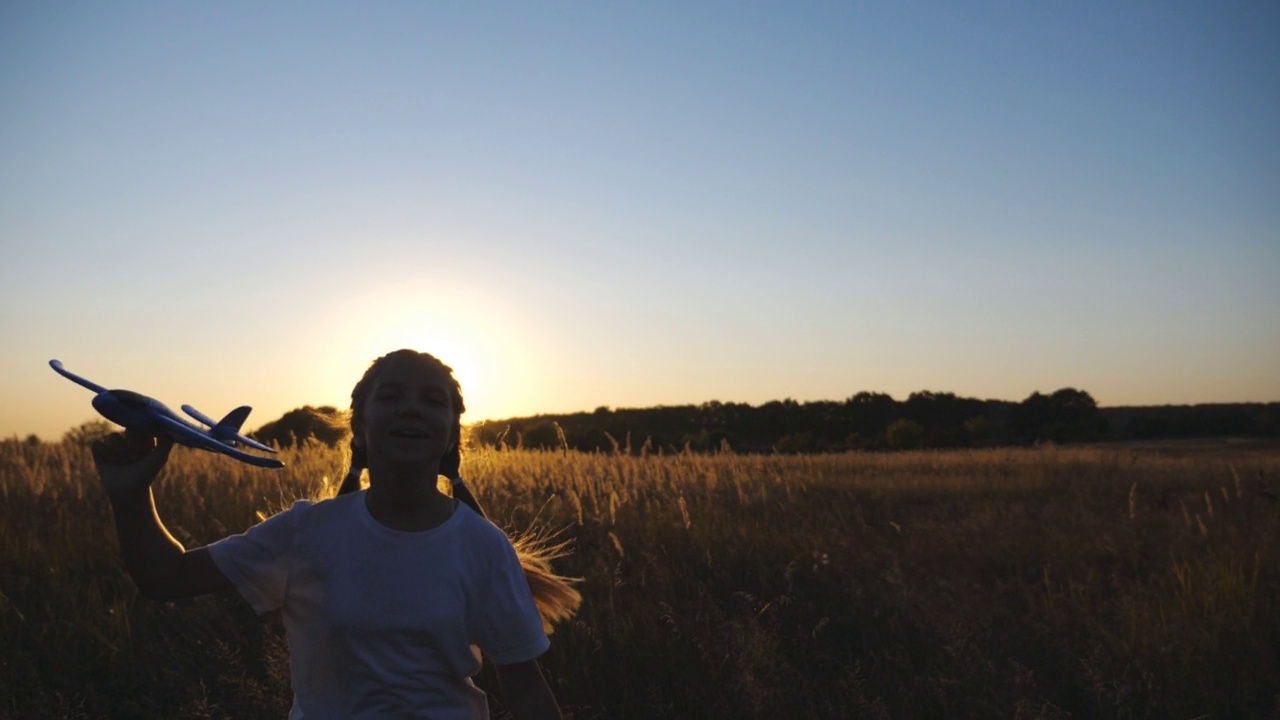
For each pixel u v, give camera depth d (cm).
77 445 1217
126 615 528
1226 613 655
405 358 224
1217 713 545
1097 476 1831
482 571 221
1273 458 2575
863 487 1509
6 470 935
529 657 226
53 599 554
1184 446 4797
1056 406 7000
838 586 711
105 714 463
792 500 1134
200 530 709
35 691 465
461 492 245
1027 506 1295
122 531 202
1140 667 564
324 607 210
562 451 1267
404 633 208
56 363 204
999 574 837
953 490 1565
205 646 520
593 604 604
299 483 862
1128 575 819
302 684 214
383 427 215
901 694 545
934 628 612
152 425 202
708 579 696
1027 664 589
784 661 554
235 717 464
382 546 213
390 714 207
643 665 539
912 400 7688
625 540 777
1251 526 980
